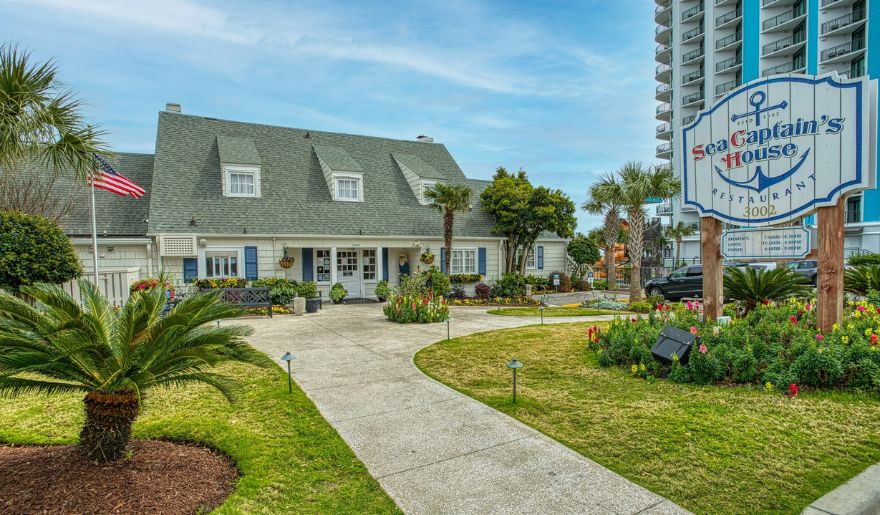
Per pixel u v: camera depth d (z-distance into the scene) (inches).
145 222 615.8
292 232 680.4
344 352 321.1
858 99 225.9
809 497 120.0
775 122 254.5
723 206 277.4
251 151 721.0
